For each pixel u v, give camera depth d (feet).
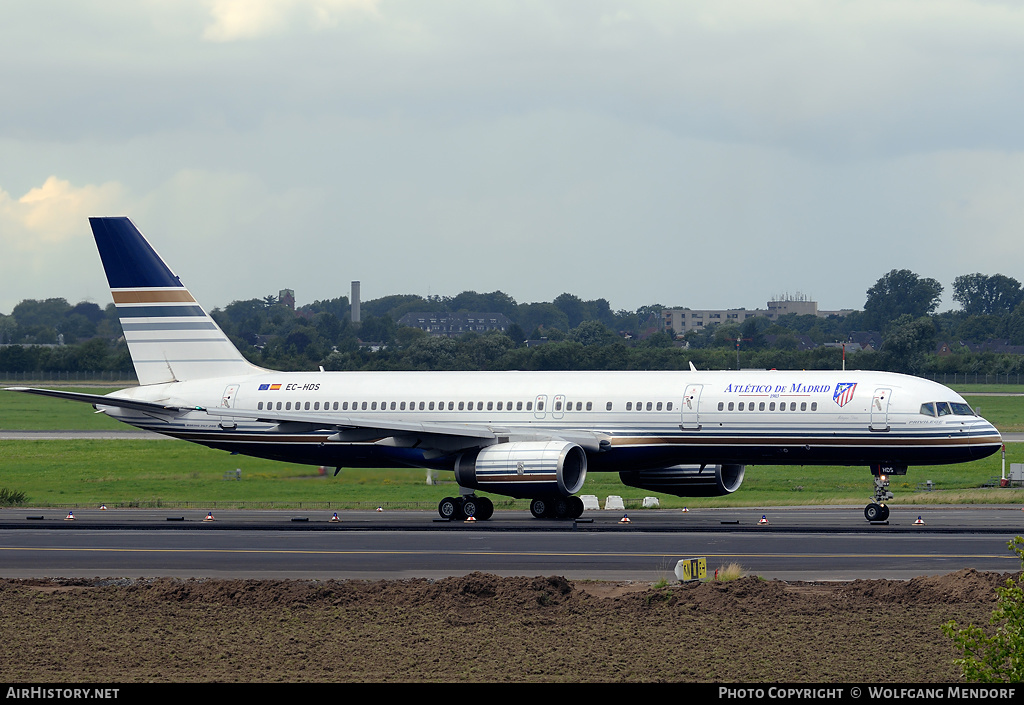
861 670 250.37
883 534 480.64
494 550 432.66
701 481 629.92
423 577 369.91
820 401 564.71
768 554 416.67
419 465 625.41
